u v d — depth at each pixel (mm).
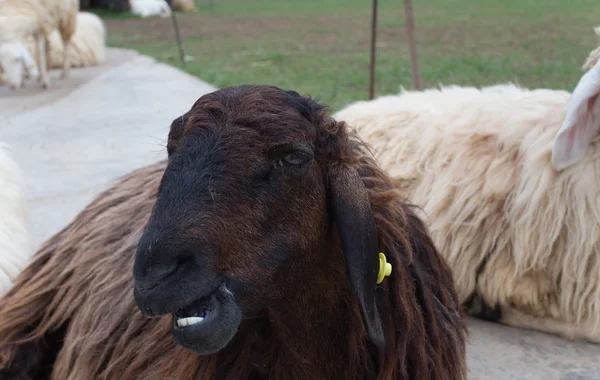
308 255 934
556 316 1486
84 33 5891
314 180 921
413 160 1658
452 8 9031
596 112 1405
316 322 988
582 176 1423
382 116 1791
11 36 4680
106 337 1181
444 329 1107
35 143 3184
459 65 4621
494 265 1518
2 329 1308
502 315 1534
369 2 11086
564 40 5703
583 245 1430
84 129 3412
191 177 876
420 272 1098
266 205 890
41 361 1310
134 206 1302
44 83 4859
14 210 1646
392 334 1009
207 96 940
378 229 1004
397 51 5543
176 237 845
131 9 11781
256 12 10727
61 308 1294
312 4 11492
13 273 1494
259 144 893
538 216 1458
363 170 1033
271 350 1011
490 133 1581
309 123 924
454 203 1547
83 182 2539
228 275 879
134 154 2896
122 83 4770
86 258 1288
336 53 5633
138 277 845
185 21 9906
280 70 4836
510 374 1346
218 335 864
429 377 1042
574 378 1332
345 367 1011
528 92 1709
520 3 9227
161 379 1059
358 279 921
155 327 1107
